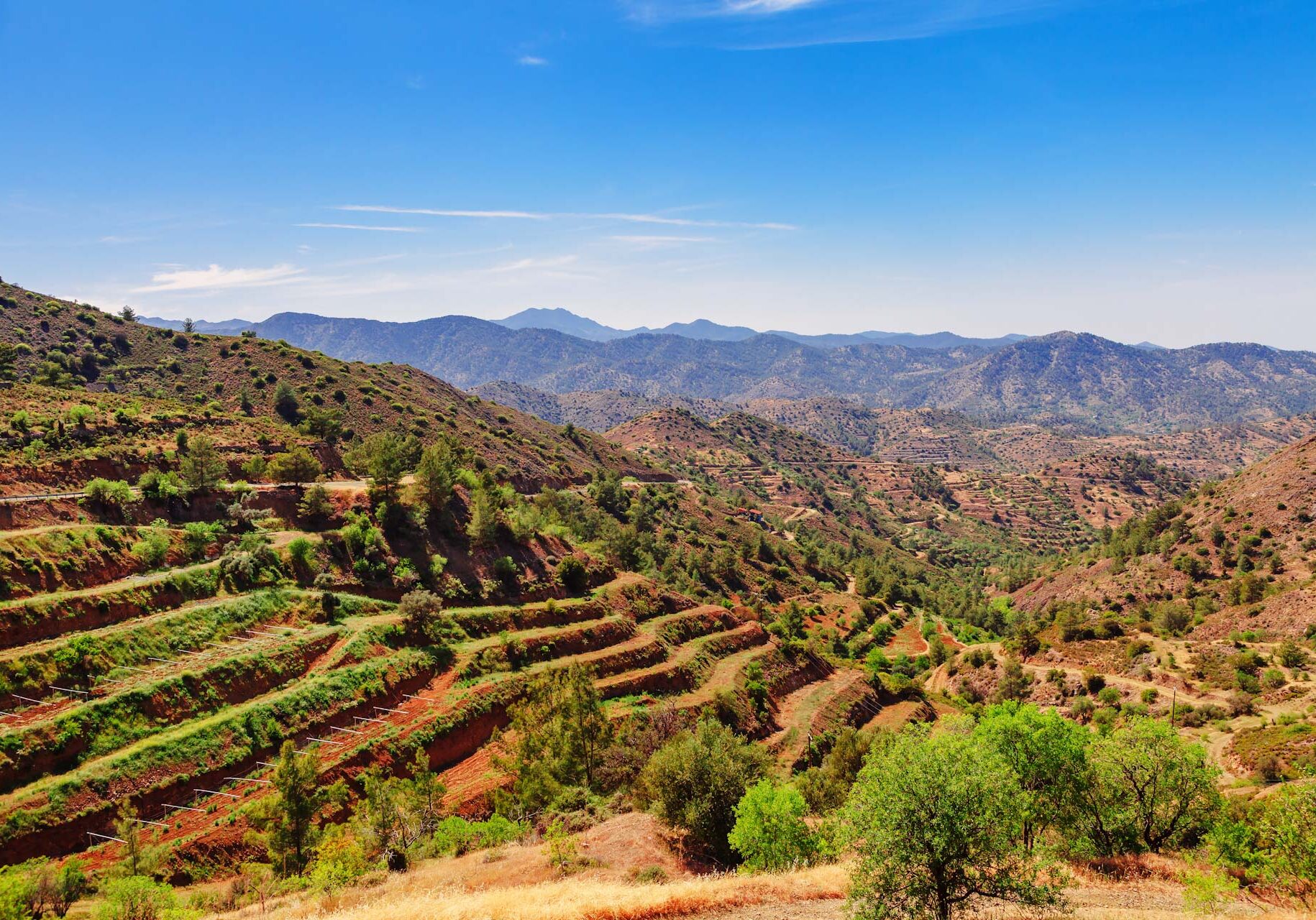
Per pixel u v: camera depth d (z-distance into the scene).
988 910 27.97
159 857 48.91
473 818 61.59
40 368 154.75
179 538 79.94
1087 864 37.38
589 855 42.50
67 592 65.19
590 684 68.56
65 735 53.41
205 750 58.12
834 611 185.25
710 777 45.22
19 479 80.62
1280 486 190.62
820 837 41.19
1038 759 39.50
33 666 56.84
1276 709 97.06
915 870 24.66
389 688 73.31
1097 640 140.62
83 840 49.28
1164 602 172.25
